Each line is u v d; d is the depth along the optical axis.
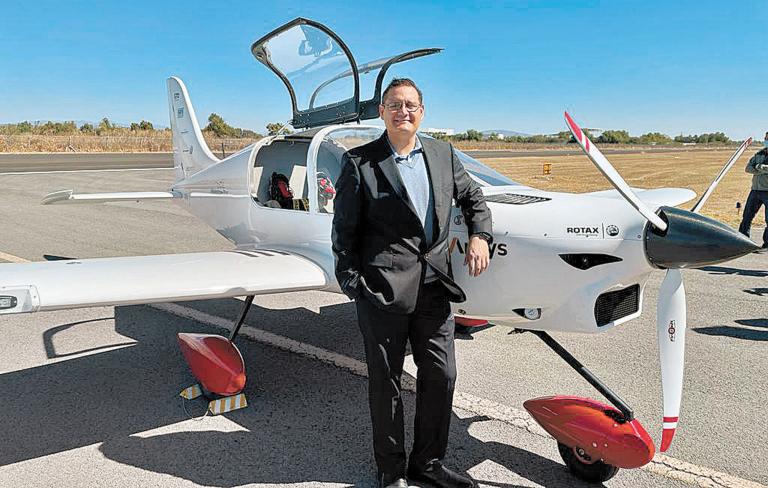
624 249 2.22
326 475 2.38
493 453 2.55
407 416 2.94
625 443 2.16
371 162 2.10
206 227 8.83
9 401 3.06
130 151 41.78
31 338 4.05
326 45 3.85
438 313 2.20
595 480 2.32
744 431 2.73
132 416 2.90
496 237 2.47
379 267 2.08
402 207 2.06
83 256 6.65
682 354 2.15
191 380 3.35
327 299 5.05
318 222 3.44
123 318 4.50
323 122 4.30
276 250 3.76
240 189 4.19
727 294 5.21
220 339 3.20
